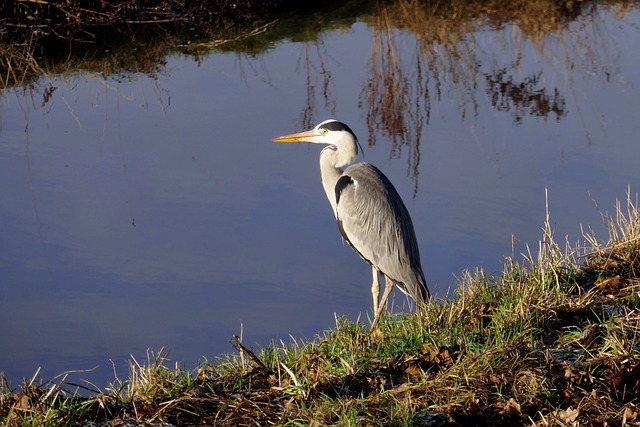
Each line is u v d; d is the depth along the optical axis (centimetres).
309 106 2119
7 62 2338
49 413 742
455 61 2662
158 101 2127
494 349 893
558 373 859
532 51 2772
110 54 2477
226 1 2888
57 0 2620
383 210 1242
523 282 1110
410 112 2211
